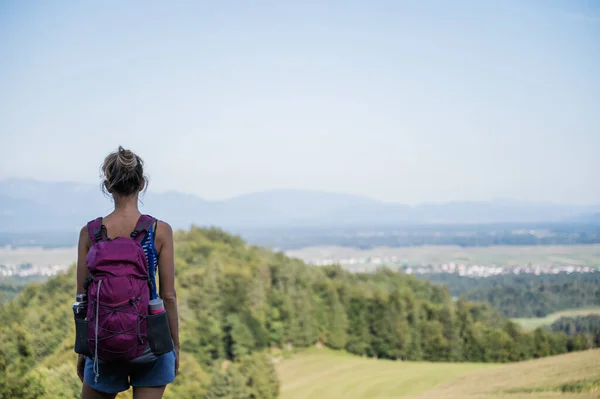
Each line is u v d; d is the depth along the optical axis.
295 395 33.28
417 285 45.81
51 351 17.83
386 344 40.53
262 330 39.31
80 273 2.39
